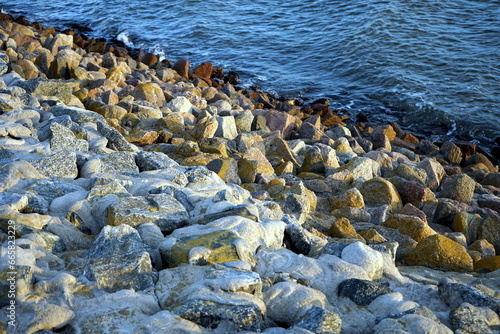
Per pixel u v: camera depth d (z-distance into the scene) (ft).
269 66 73.87
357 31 80.28
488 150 53.88
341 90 66.49
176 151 33.94
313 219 27.25
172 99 44.73
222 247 18.75
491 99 63.05
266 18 90.33
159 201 21.85
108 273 16.79
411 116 60.34
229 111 45.37
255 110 47.39
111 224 20.48
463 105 61.77
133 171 27.30
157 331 14.51
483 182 43.24
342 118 56.80
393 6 86.12
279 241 21.59
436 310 18.44
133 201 21.56
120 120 38.37
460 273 23.76
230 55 77.56
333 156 36.99
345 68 72.13
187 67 64.69
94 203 21.98
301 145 40.45
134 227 20.44
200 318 15.16
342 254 20.38
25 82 39.60
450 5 87.25
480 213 32.04
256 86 66.59
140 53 72.28
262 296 16.94
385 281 20.25
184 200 23.44
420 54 73.36
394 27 80.12
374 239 25.41
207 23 88.38
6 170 23.61
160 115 40.98
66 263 18.04
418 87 65.62
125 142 31.42
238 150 37.29
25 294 15.40
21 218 19.65
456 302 18.51
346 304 17.63
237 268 17.61
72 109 34.30
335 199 30.60
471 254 25.91
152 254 18.80
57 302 15.56
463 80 67.10
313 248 21.57
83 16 95.86
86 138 31.04
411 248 25.57
